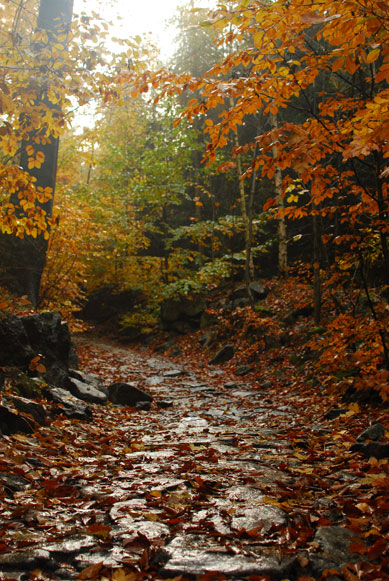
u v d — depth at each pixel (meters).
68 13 8.25
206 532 2.38
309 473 3.47
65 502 2.75
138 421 6.19
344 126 3.78
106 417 6.08
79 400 6.05
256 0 3.12
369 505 2.70
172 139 18.47
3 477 2.96
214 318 16.83
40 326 6.66
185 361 14.58
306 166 3.26
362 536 2.31
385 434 4.36
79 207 11.89
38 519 2.45
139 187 17.73
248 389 9.52
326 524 2.48
